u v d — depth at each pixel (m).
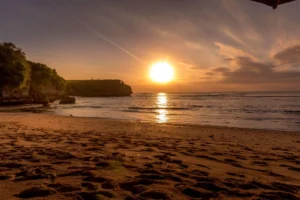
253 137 11.97
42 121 18.72
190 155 5.93
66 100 68.19
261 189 3.19
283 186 3.36
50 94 93.75
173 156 5.69
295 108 41.59
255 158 6.00
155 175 3.50
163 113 33.91
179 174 3.72
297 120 24.20
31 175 3.35
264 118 26.52
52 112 35.44
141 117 27.44
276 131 14.77
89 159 4.66
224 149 7.48
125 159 4.87
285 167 5.00
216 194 2.79
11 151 5.55
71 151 5.73
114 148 6.57
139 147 6.96
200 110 40.38
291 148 8.59
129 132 12.54
